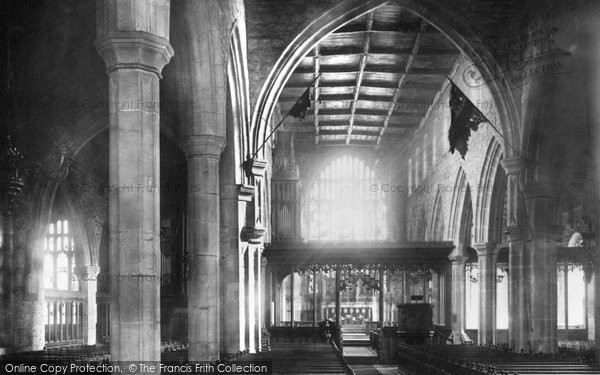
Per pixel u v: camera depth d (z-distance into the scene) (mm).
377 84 43594
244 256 25688
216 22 19031
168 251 31750
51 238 31047
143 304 12188
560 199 27422
